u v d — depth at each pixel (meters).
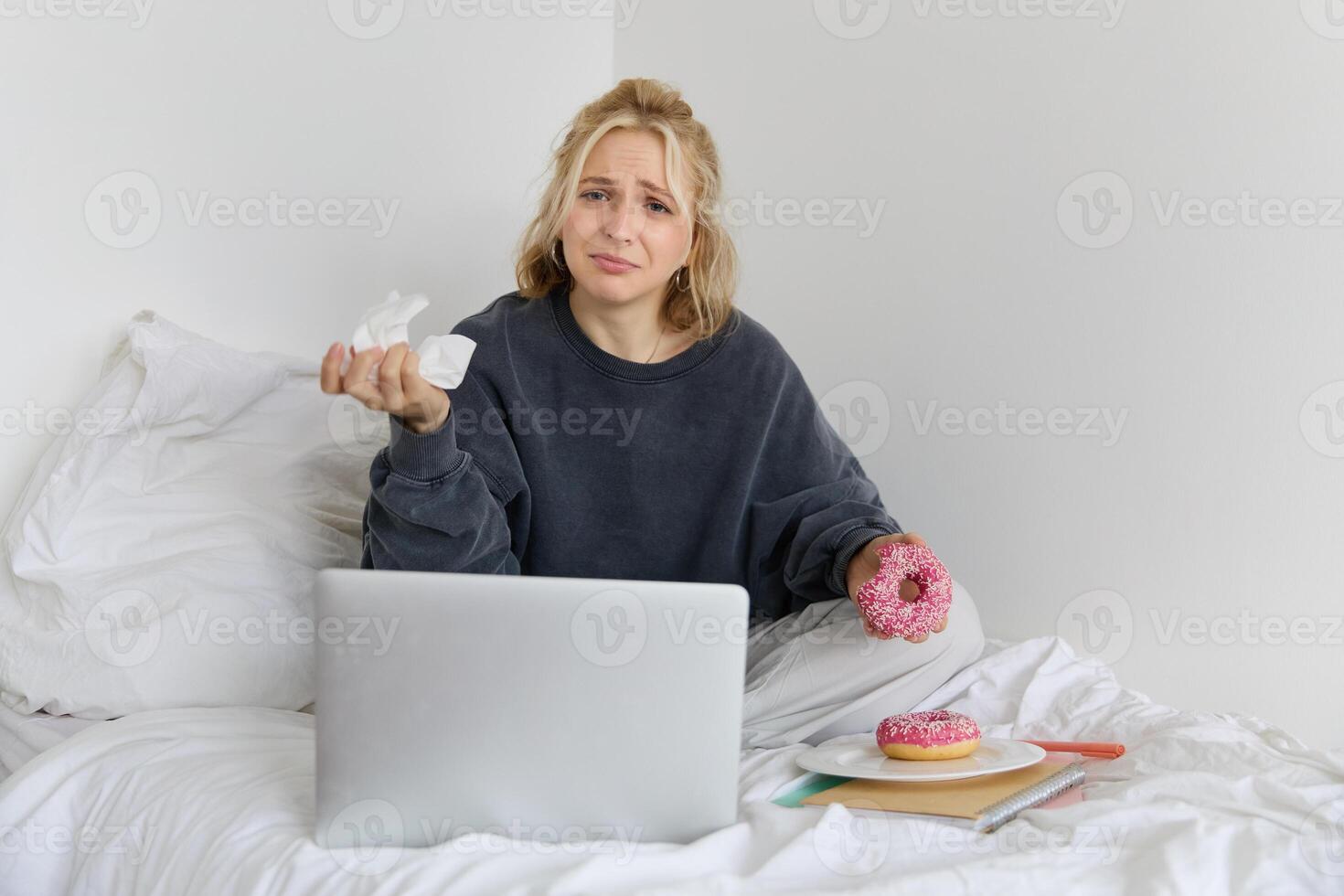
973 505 2.33
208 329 2.12
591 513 1.76
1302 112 1.95
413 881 1.01
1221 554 2.03
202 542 1.72
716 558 1.78
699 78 2.78
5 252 1.88
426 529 1.46
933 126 2.39
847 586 1.70
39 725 1.59
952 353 2.36
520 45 2.65
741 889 0.99
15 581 1.74
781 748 1.59
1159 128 2.10
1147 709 1.65
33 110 1.90
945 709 1.73
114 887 1.23
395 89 2.39
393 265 2.40
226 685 1.60
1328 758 1.32
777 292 2.64
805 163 2.60
